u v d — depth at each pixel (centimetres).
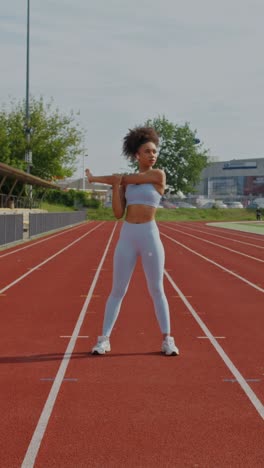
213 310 908
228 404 463
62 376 541
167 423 420
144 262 600
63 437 393
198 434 399
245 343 681
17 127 6072
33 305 948
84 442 385
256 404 463
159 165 9812
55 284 1216
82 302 979
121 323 793
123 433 401
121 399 475
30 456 362
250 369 568
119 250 598
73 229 4197
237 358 611
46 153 6091
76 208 7162
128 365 580
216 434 399
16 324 789
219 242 2830
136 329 754
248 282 1266
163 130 9762
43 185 4838
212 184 14138
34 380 529
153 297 622
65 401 470
